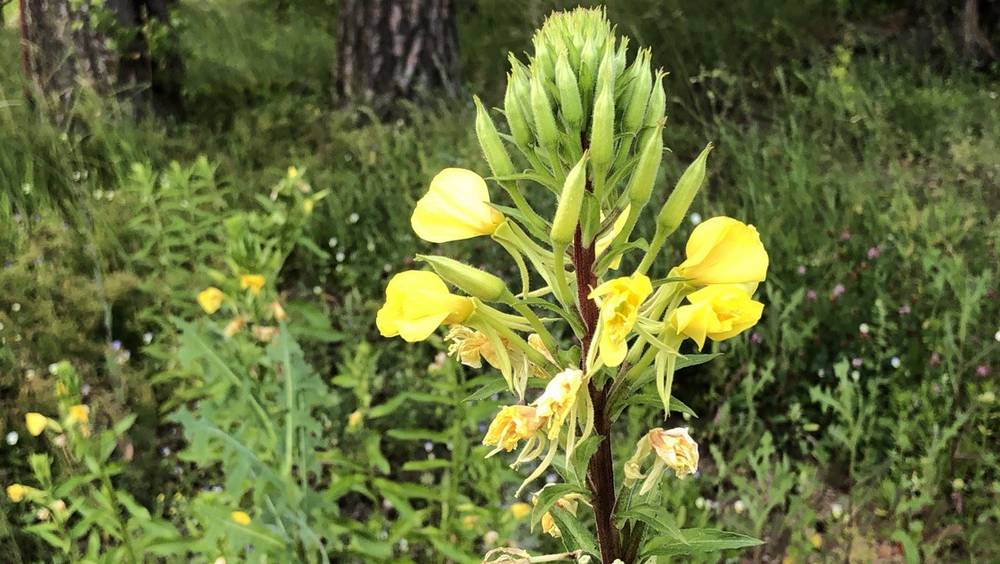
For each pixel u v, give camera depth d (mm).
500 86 7672
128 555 2457
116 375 3650
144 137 5625
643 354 1495
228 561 2422
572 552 1629
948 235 4289
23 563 3109
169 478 3512
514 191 1461
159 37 6035
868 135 6258
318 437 2705
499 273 4711
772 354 3973
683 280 1377
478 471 2857
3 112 5297
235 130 6145
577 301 1465
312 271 4879
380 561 2396
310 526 2428
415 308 1439
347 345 4035
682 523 2717
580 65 1396
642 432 3738
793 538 2873
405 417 3727
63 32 5805
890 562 3115
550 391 1363
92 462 2469
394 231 5051
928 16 8219
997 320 3922
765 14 8586
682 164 5984
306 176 5273
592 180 1397
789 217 4805
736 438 3783
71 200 4926
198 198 4285
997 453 3455
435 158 5449
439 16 6848
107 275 4324
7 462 3391
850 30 8203
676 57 7609
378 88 6762
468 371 3738
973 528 3174
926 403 3438
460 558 2359
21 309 3980
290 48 9094
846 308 4031
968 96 6957
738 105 7062
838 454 3744
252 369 2924
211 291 3137
